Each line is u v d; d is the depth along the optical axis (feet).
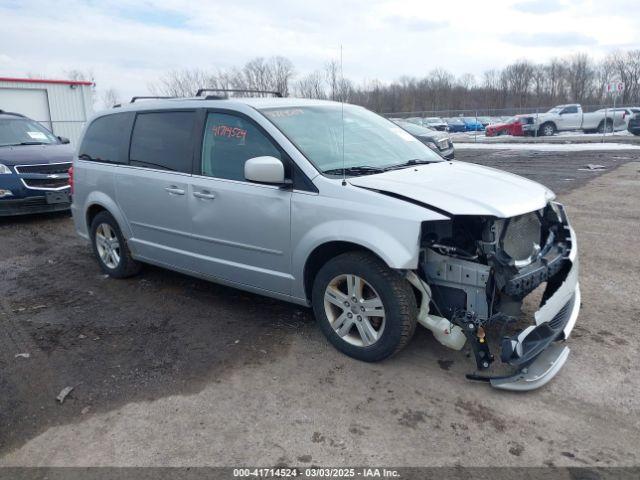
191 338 13.94
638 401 10.51
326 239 11.86
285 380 11.73
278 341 13.55
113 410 10.89
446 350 12.71
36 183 28.71
